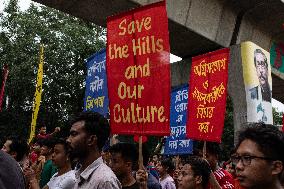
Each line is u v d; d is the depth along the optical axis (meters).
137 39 4.14
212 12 14.56
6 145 4.80
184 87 7.30
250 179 1.70
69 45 20.56
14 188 1.77
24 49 20.89
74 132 2.84
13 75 20.34
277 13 16.08
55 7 11.54
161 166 7.05
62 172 4.37
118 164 3.76
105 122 2.90
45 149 5.85
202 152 5.18
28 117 22.14
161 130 3.85
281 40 18.84
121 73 4.20
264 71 14.01
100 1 11.26
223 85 5.54
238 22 16.06
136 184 3.80
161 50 3.97
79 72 21.39
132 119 4.05
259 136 1.71
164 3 4.01
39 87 8.39
